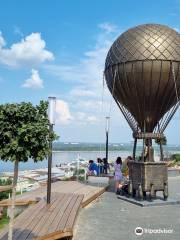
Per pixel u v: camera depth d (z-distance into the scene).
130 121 18.48
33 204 14.91
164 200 17.30
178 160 46.69
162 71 16.45
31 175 40.03
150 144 17.72
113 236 11.11
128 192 18.39
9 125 8.38
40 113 8.82
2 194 18.59
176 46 16.72
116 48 17.45
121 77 17.14
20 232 9.77
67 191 19.42
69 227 10.34
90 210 15.38
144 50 16.47
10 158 8.38
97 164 27.39
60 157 130.38
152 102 17.08
